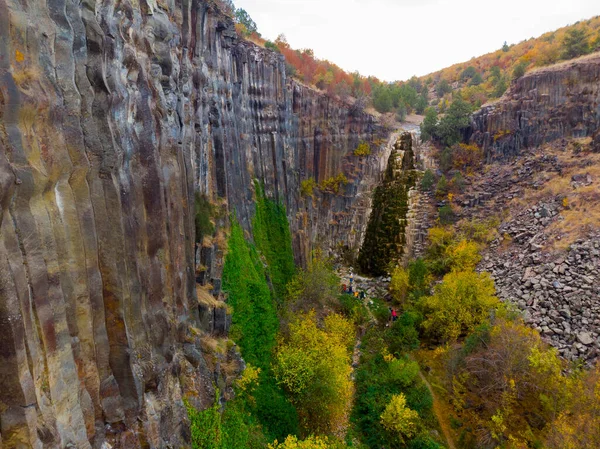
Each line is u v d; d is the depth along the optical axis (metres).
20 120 9.38
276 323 30.11
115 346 12.59
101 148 12.17
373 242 52.84
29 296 9.36
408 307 39.44
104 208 12.28
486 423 26.12
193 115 25.19
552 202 43.50
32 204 9.74
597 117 47.50
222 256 26.42
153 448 13.55
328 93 52.94
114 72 13.46
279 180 41.53
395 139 59.75
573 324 32.19
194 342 19.69
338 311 39.00
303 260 43.75
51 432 9.55
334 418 26.70
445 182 52.78
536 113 51.44
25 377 8.93
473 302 35.00
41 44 10.33
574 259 36.31
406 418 25.62
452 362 30.33
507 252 42.31
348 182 53.00
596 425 21.00
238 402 21.84
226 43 31.91
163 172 17.39
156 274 15.66
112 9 13.75
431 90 111.81
